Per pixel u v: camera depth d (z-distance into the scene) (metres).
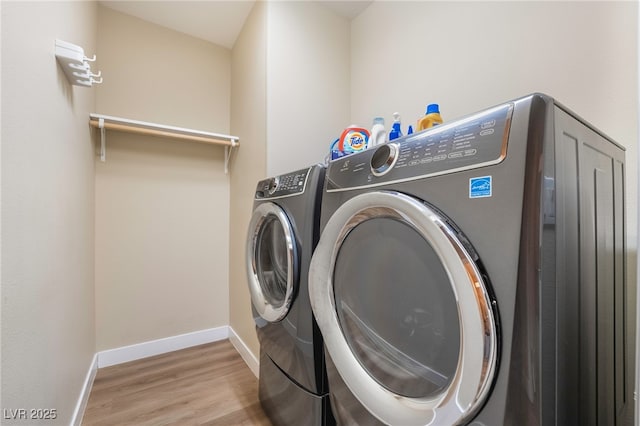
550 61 1.07
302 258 1.10
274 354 1.28
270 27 1.73
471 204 0.53
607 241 0.72
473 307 0.49
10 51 0.71
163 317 2.15
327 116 1.95
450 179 0.57
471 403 0.49
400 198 0.63
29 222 0.81
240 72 2.21
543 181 0.46
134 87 2.08
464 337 0.50
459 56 1.38
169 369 1.88
